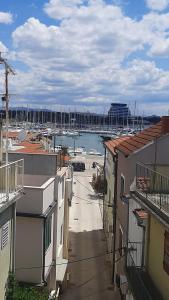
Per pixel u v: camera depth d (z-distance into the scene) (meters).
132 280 16.06
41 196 19.14
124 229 23.23
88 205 48.88
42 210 19.17
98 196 54.00
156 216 13.28
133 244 19.27
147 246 16.44
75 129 169.62
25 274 19.17
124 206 23.45
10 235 14.76
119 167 26.53
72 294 25.98
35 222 19.06
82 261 31.25
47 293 19.14
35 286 18.89
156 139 20.45
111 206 29.92
